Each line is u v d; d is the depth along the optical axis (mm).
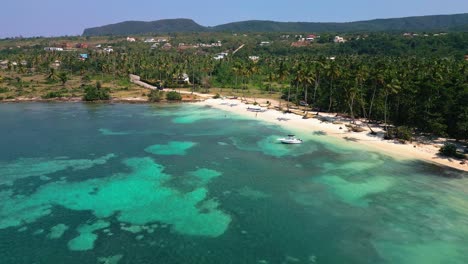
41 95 159875
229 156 80750
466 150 81375
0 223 49938
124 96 163625
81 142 90562
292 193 60969
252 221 51594
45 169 70562
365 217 52906
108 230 48719
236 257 43219
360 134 98375
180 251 44250
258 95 174875
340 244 46094
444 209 55188
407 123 100875
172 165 74188
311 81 136375
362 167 73312
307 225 50625
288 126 110438
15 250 44000
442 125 86188
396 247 45500
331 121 114938
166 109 140000
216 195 59969
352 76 115312
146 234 47906
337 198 59125
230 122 117438
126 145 88500
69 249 44312
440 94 90625
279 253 44125
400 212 54312
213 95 172000
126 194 59750
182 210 54594
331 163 75875
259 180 66562
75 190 60938
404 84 96750
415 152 82125
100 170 70500
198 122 117250
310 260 42844
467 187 63000
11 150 82812
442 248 45250
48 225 49688
